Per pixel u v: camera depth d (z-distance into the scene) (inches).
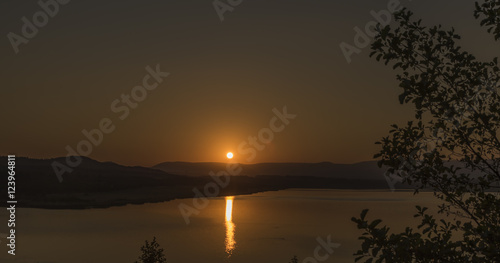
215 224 5310.0
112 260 3115.2
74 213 6112.2
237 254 3380.9
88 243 3740.2
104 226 4845.0
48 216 5575.8
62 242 3727.9
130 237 4153.5
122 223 5177.2
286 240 4065.0
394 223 4972.9
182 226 5044.3
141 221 5452.8
